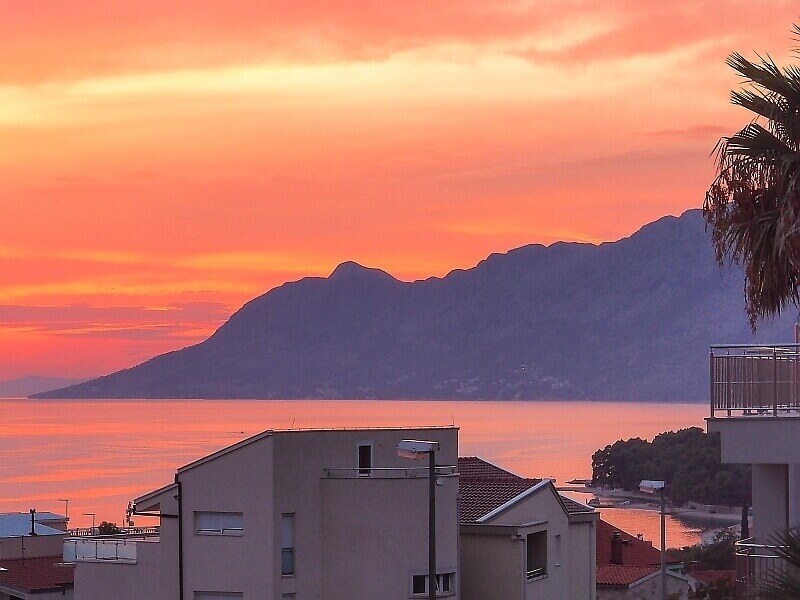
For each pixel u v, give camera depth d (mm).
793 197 24375
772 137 25109
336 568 54156
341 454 55031
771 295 25438
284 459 53500
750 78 25234
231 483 54062
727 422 27297
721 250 25625
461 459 71000
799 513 29328
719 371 28266
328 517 54344
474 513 58562
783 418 26891
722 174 25500
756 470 30781
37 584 88750
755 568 29375
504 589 56812
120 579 56750
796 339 30062
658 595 86750
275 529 53031
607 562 91188
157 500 55969
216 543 54250
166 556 55594
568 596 63406
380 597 53656
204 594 54406
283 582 53125
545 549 60656
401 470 55469
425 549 53562
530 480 62562
